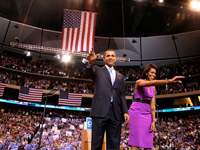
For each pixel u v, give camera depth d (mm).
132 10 24734
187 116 25391
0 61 26125
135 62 31328
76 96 17797
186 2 18656
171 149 16391
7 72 26594
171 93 25703
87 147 4996
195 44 27906
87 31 13164
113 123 2451
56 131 16641
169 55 29969
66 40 12992
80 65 31609
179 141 18062
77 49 12859
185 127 20906
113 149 2344
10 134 17047
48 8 25484
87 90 27922
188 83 26391
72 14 13422
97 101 2443
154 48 29938
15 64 27219
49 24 28406
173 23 26938
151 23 27344
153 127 3166
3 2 24516
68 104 17312
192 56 28734
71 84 29891
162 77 28391
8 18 26422
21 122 20734
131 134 3146
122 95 2707
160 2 20156
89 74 2568
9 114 21594
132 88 28219
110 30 29250
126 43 30125
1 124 18625
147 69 3373
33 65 28875
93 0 23625
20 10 25906
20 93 16453
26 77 27750
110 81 2605
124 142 16750
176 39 28453
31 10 25875
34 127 20062
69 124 22312
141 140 3035
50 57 31250
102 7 24859
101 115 2357
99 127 2336
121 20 27062
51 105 25500
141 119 3135
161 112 27031
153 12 24750
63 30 13195
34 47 17406
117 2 23484
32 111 26594
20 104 24594
